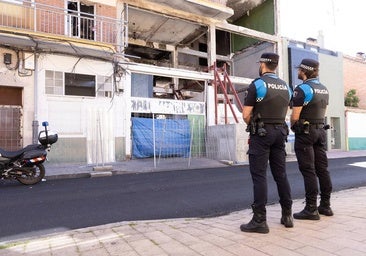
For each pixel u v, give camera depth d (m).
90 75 14.04
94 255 3.28
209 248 3.24
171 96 19.89
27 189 8.13
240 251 3.09
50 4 13.74
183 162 14.23
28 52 12.80
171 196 7.10
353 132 25.92
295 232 3.57
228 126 14.85
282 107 3.79
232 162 13.97
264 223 3.64
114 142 14.34
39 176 9.14
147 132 15.23
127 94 14.88
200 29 19.47
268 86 3.71
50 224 5.05
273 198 6.72
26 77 12.74
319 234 3.44
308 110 4.16
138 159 14.88
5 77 12.39
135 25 18.70
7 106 12.59
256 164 3.73
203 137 16.75
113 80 14.48
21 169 8.83
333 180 9.11
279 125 3.78
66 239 3.93
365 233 3.39
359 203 5.07
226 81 18.86
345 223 3.81
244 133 14.56
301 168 4.20
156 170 12.00
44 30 13.48
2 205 6.32
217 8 17.44
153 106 15.65
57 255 3.35
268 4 22.11
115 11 15.28
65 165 12.66
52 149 13.05
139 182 9.08
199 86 20.34
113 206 6.18
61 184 8.91
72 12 14.37
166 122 15.74
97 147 13.91
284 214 3.84
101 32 14.67
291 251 3.00
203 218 5.16
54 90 13.25
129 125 14.77
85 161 13.62
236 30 19.67
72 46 12.95
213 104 17.73
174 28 19.20
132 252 3.29
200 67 22.72
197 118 17.05
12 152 8.98
